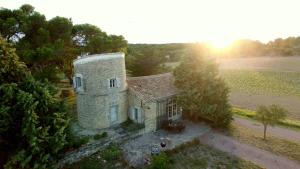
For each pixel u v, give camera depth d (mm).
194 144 24469
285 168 20203
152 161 20031
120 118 27438
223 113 28016
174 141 24609
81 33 38344
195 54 29219
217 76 28984
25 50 28031
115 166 20188
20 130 16844
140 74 48062
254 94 50969
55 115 18016
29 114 15820
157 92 28234
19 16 29922
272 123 25172
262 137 26609
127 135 24625
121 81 26828
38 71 30141
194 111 28000
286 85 59344
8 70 17594
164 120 28531
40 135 16188
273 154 22656
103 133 24109
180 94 28922
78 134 24500
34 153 16250
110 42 37062
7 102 16438
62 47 31125
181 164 20891
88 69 24656
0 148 17641
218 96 27875
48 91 18078
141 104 26281
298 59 116875
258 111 25922
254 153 22875
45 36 30703
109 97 25953
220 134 27359
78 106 26797
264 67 94188
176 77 30391
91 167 19875
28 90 17719
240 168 20312
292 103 43062
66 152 20438
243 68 93250
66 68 37219
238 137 26562
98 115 25578
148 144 23797
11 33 29797
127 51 48656
